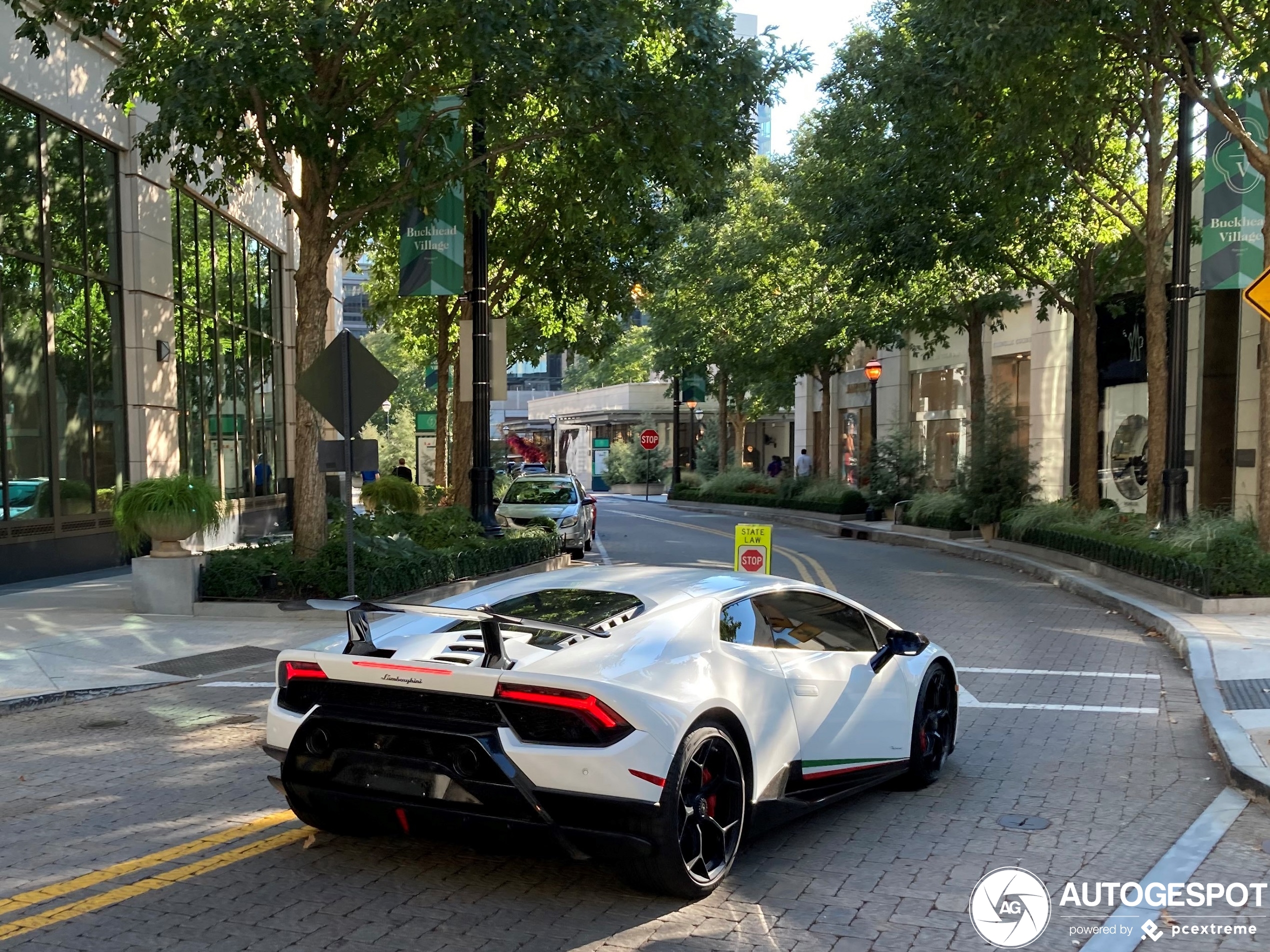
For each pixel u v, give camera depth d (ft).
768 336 117.91
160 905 15.61
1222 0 50.67
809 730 18.48
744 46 49.90
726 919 15.28
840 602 21.21
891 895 16.26
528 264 75.31
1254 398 71.20
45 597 48.67
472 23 40.96
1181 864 17.57
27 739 26.02
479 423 60.49
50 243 55.21
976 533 83.66
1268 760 22.44
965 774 23.16
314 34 41.29
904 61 63.93
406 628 18.47
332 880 16.61
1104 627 44.21
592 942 14.44
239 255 82.43
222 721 27.81
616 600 18.13
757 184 116.16
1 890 16.21
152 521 43.86
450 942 14.38
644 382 227.61
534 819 14.67
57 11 50.06
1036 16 47.16
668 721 15.16
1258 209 50.98
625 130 48.01
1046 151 56.70
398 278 87.81
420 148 46.52
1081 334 72.54
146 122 62.85
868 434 139.44
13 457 52.49
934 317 88.58
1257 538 50.65
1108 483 92.32
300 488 47.26
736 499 138.72
